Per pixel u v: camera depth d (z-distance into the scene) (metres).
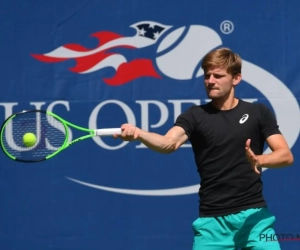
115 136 11.96
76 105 17.09
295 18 17.59
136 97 17.27
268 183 17.58
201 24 17.42
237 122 11.78
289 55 17.59
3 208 16.97
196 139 12.00
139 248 17.27
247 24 17.52
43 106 17.00
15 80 16.94
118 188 17.23
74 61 17.09
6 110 16.89
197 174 17.41
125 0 17.23
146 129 17.27
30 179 17.02
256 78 17.56
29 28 16.98
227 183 11.74
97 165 17.19
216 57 11.74
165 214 17.33
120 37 17.23
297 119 17.59
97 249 17.19
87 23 17.12
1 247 16.97
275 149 11.70
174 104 17.34
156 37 17.33
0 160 16.89
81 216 17.14
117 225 17.23
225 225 11.82
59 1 17.05
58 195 17.09
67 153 17.12
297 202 17.61
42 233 17.06
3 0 16.89
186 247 17.39
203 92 17.41
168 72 17.33
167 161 17.34
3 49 16.91
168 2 17.33
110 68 17.20
